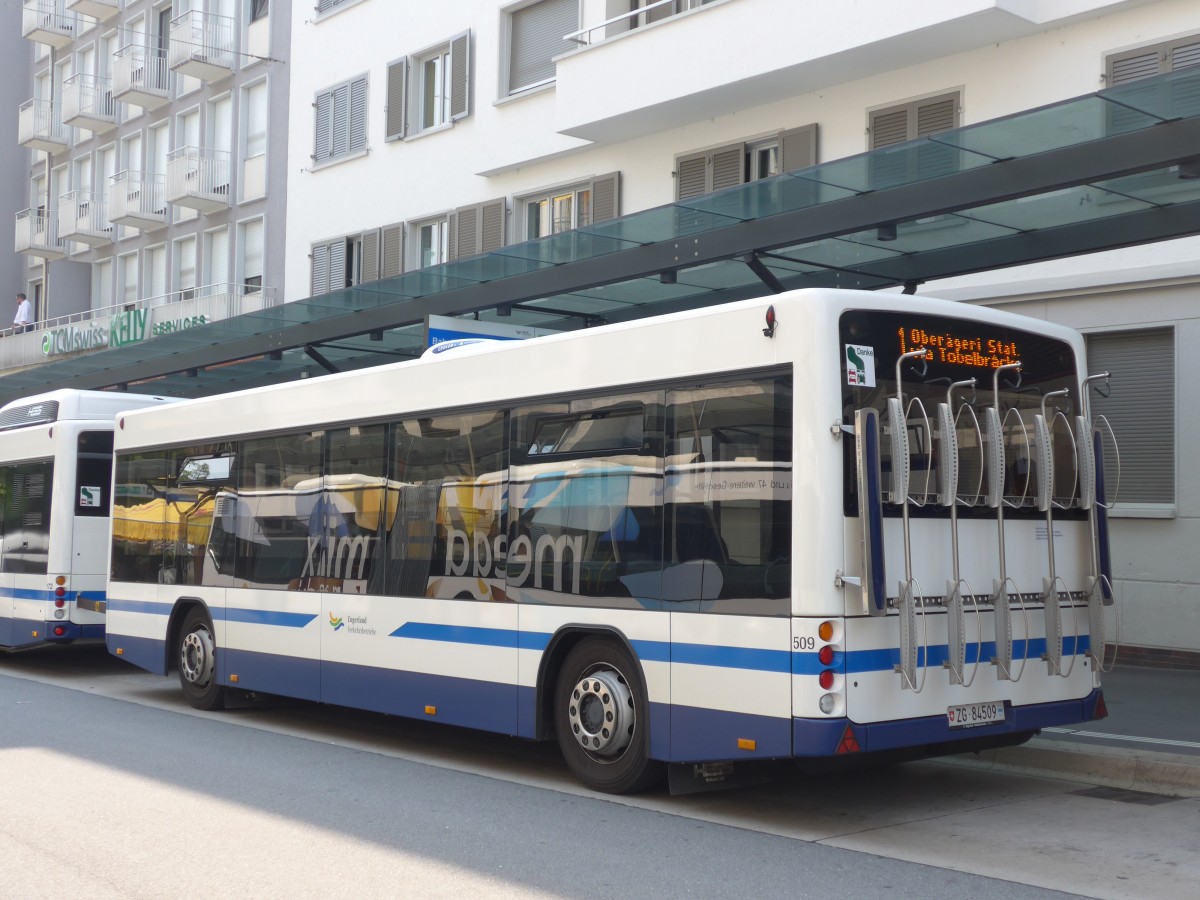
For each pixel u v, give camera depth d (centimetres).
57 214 4291
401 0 2656
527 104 2319
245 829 752
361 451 1073
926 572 745
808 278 1426
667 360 805
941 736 744
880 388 739
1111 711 1120
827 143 1802
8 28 4609
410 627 996
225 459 1255
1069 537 834
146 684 1545
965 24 1556
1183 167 958
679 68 1862
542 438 895
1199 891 618
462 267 1520
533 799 840
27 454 1639
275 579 1166
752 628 735
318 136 2909
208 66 3316
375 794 859
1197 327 1436
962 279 1633
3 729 1158
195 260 3534
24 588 1614
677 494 791
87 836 734
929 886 623
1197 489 1433
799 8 1709
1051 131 1012
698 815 789
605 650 841
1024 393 818
